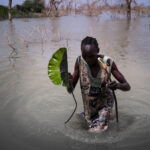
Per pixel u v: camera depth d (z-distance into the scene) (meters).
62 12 25.55
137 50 7.07
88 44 2.69
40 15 24.88
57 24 15.54
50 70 2.81
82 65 2.95
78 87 4.48
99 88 3.00
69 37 9.73
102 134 2.84
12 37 9.88
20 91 4.16
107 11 25.44
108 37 9.56
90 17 21.89
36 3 27.95
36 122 3.14
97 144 2.62
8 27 14.12
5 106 3.58
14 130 2.93
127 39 8.97
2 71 5.23
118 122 3.14
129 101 3.79
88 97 3.06
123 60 5.96
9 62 5.98
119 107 3.61
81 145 2.60
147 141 2.65
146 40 8.63
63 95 4.07
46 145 2.60
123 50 7.09
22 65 5.70
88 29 12.36
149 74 4.90
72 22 16.94
